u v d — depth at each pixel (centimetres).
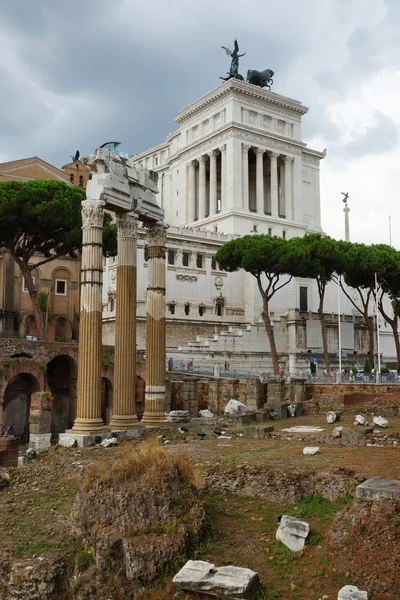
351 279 7712
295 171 12750
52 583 1582
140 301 8512
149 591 1460
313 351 8481
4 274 8094
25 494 2227
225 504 1881
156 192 3716
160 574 1496
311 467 1967
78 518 1747
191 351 7762
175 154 13312
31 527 1870
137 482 1681
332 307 10950
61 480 2341
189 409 5244
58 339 8394
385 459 2131
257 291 9944
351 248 7425
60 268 8762
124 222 3416
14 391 5734
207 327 9344
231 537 1664
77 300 8856
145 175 3603
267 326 7094
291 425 3428
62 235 5900
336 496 1788
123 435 3122
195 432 3250
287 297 10275
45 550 1695
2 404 4991
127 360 3316
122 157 3438
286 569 1477
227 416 4000
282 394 4931
